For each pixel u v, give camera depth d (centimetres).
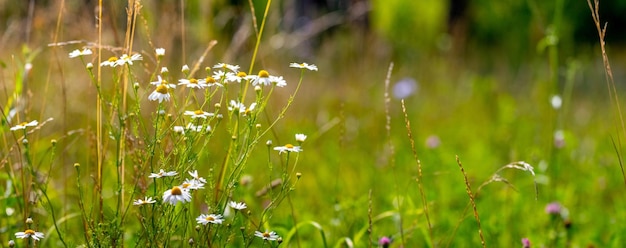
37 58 231
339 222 209
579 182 248
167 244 168
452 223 212
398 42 490
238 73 170
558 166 248
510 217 213
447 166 248
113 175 205
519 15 522
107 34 215
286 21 309
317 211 222
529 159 245
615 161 270
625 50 909
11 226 189
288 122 296
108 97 183
